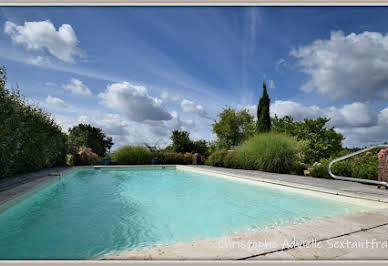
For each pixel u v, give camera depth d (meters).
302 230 2.14
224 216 3.37
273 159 7.91
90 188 5.93
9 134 6.18
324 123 12.19
